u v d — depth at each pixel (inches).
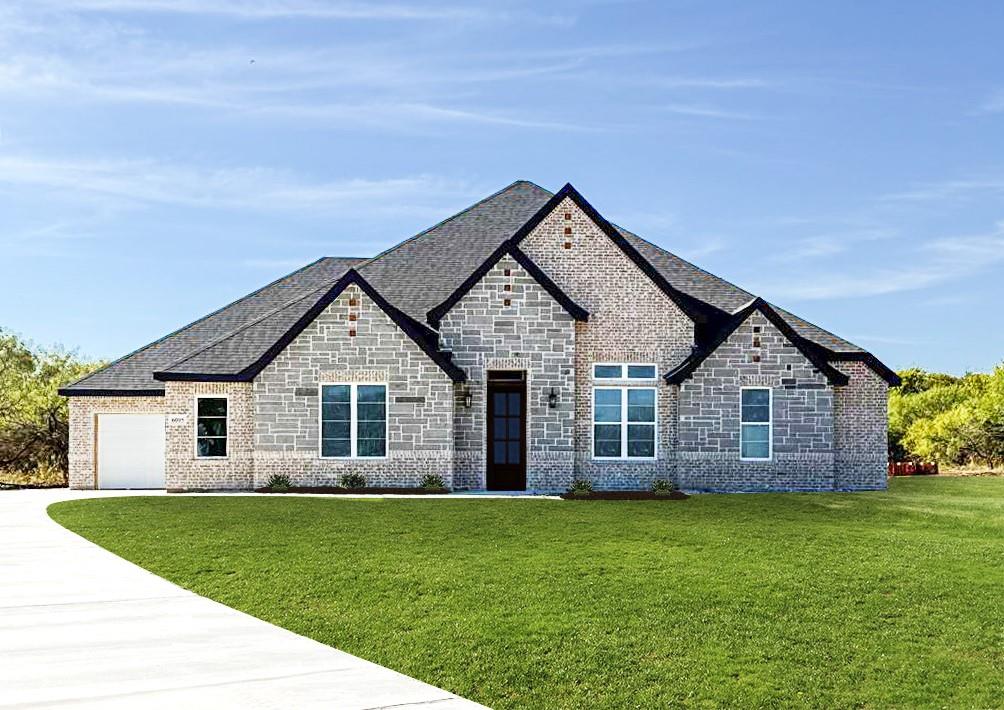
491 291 1122.7
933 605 530.3
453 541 715.4
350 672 402.0
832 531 767.7
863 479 1192.8
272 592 561.0
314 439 1093.1
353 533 748.0
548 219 1159.6
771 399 1149.7
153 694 365.4
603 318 1154.0
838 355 1198.9
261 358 1093.8
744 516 859.4
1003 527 794.2
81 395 1227.2
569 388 1123.3
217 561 645.9
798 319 1256.8
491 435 1136.8
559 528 775.1
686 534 746.8
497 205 1358.3
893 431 1829.5
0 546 711.1
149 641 446.9
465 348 1118.4
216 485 1115.3
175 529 772.0
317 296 1237.7
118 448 1236.5
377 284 1225.4
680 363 1157.7
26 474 1481.3
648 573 605.3
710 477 1137.4
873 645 464.4
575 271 1155.9
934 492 1117.7
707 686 413.1
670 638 471.8
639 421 1151.0
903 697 403.2
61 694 363.9
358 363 1093.1
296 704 357.1
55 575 601.0
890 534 754.2
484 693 406.6
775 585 572.7
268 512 859.4
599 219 1160.2
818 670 432.1
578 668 432.1
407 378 1091.9
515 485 1136.8
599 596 547.2
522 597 545.6
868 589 564.4
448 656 446.6
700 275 1278.3
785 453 1148.5
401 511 868.6
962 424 1619.1
